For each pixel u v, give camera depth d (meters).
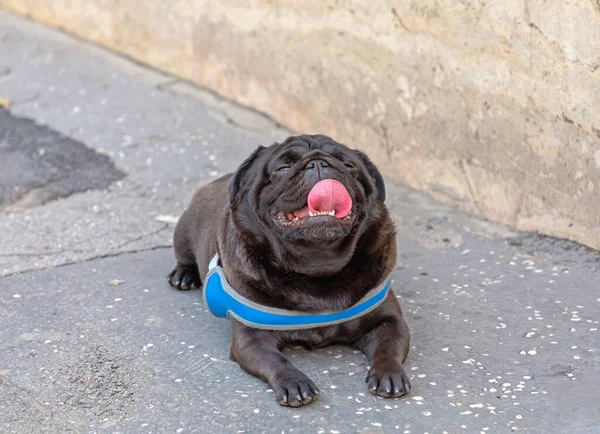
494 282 1.79
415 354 1.60
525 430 1.43
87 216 2.10
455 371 1.55
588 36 1.75
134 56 2.96
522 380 1.53
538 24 1.82
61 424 1.47
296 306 1.55
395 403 1.48
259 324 1.56
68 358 1.61
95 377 1.57
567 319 1.67
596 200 1.81
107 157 2.34
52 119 2.55
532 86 1.86
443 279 1.81
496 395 1.50
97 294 1.80
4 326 1.70
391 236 1.61
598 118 1.77
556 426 1.43
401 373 1.50
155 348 1.63
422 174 2.12
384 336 1.56
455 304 1.73
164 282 1.84
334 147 1.58
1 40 3.15
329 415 1.46
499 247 1.91
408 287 1.79
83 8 3.11
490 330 1.65
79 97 2.70
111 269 1.89
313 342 1.60
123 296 1.79
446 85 2.02
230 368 1.58
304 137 1.60
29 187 2.21
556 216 1.88
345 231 1.50
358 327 1.60
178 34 2.75
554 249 1.86
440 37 2.00
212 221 1.74
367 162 1.62
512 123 1.92
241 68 2.54
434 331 1.65
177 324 1.70
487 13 1.90
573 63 1.78
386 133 2.17
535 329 1.65
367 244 1.58
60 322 1.71
